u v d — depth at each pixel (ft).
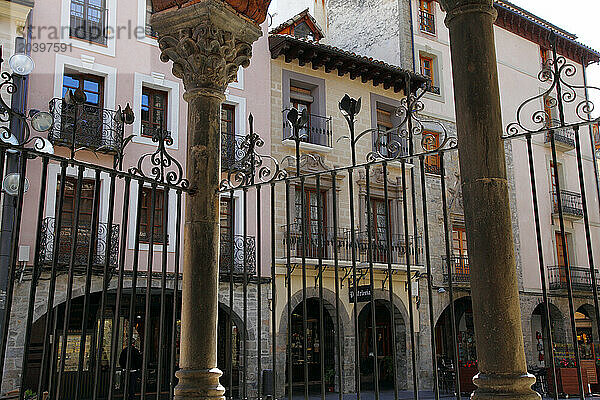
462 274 76.02
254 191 63.16
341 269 67.67
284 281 63.87
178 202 16.33
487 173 12.03
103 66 57.21
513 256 11.79
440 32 85.87
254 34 18.25
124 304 61.82
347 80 74.84
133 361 58.95
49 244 50.08
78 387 13.50
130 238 55.21
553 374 11.84
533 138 90.68
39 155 12.50
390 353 79.56
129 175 14.79
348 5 91.40
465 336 79.30
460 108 12.52
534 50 93.25
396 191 74.28
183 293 16.46
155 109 60.90
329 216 68.85
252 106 66.13
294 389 69.67
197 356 15.81
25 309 48.60
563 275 88.28
